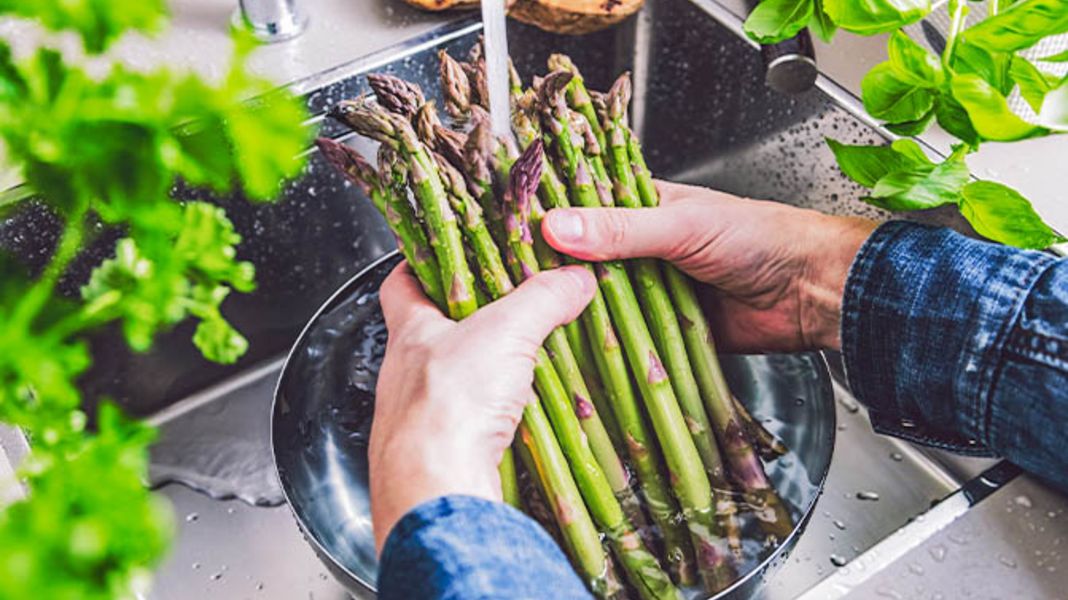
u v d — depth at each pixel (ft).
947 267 1.79
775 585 2.14
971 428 1.80
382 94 1.97
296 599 2.20
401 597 1.42
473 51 2.13
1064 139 2.23
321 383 2.07
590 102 2.01
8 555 0.85
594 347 1.95
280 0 2.41
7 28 2.28
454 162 1.95
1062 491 1.79
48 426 1.11
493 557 1.42
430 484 1.57
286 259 2.48
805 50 2.19
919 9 1.76
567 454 1.88
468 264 1.92
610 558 1.91
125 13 0.99
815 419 2.01
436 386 1.67
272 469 2.41
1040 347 1.69
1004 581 1.70
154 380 2.46
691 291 2.01
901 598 1.69
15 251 2.15
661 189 2.13
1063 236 1.96
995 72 1.80
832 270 1.96
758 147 2.51
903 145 1.87
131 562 0.93
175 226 1.12
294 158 1.04
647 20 2.54
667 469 1.97
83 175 1.06
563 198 1.97
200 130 1.05
